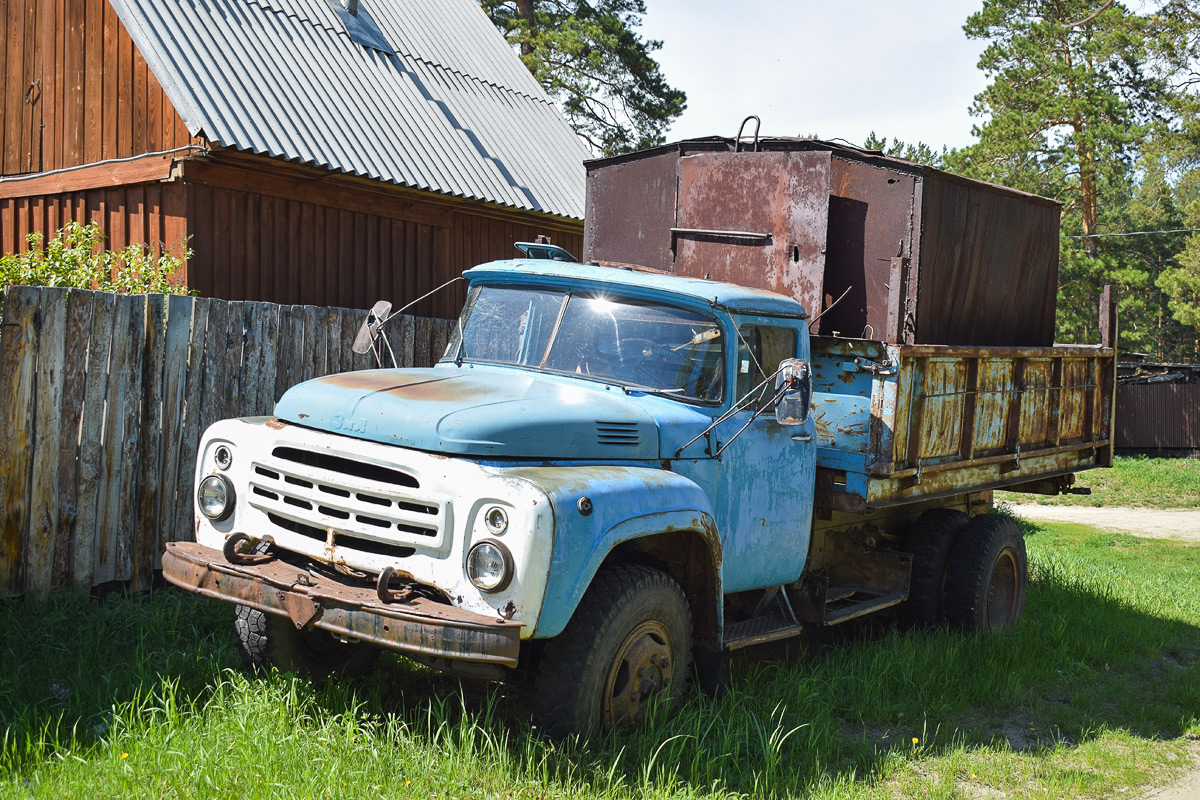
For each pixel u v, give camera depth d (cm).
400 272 1122
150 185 959
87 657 486
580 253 1340
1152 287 5100
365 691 486
